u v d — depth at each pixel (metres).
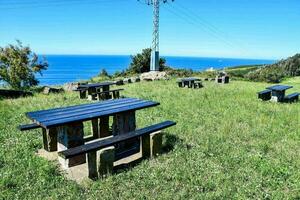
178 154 8.23
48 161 7.63
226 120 12.49
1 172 6.91
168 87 24.73
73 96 19.64
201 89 23.73
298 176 6.98
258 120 12.56
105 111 8.28
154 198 5.97
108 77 40.66
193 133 10.42
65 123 7.02
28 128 8.41
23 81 32.44
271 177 7.01
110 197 5.98
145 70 48.91
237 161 7.88
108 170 6.96
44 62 33.50
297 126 11.80
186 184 6.55
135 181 6.68
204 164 7.60
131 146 9.01
